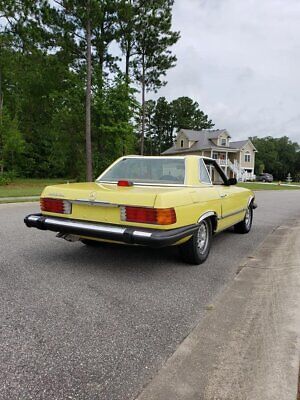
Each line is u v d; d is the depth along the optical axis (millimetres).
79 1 21219
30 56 25656
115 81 25969
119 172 5555
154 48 27219
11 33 25141
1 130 25797
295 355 2547
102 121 25641
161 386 2225
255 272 4734
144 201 4016
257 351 2619
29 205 12258
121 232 4012
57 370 2379
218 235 7496
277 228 8547
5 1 22359
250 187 33844
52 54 24703
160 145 81750
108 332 2926
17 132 26688
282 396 2096
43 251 5531
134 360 2520
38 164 37625
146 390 2186
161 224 3936
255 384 2219
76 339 2795
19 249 5617
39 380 2270
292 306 3459
